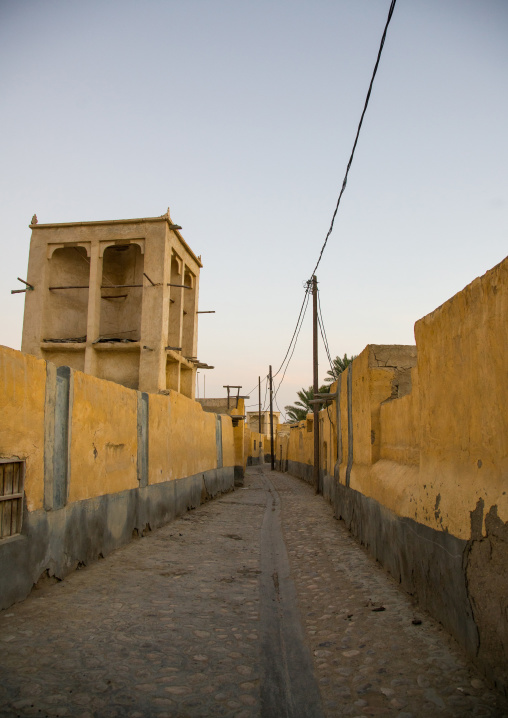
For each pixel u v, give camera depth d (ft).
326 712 12.25
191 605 20.17
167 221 60.64
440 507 16.81
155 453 37.45
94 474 26.35
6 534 18.80
